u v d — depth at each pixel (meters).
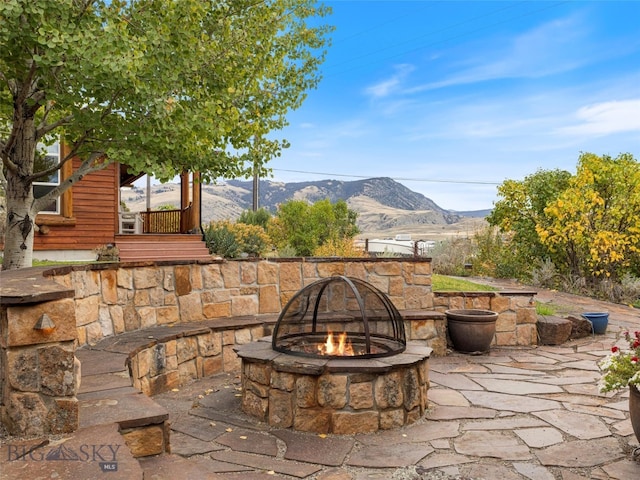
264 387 4.63
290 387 4.47
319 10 9.74
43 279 3.52
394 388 4.48
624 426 4.44
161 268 6.27
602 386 4.06
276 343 5.04
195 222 12.80
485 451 3.90
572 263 13.55
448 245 16.38
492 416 4.75
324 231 20.70
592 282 13.34
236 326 6.42
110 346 4.96
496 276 14.68
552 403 5.14
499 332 8.31
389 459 3.76
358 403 4.38
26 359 2.66
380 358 4.65
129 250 11.11
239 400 5.20
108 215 13.31
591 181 12.80
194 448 3.93
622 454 3.83
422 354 4.82
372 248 20.30
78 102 5.89
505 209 14.95
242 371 4.89
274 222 20.91
